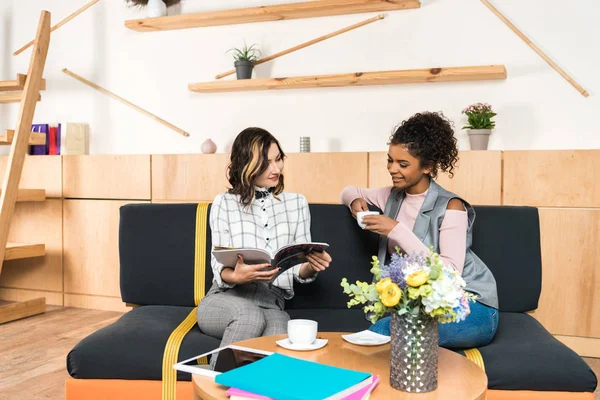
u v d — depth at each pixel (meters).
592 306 2.70
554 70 3.05
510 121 3.13
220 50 3.65
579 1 3.00
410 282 1.09
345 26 3.39
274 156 1.95
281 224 1.97
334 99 3.43
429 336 1.12
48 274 3.60
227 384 1.09
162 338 1.67
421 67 3.26
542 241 2.77
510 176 2.81
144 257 2.12
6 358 2.59
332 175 3.10
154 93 3.79
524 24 3.09
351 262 2.09
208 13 3.46
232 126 3.64
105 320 3.25
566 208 2.74
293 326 1.40
